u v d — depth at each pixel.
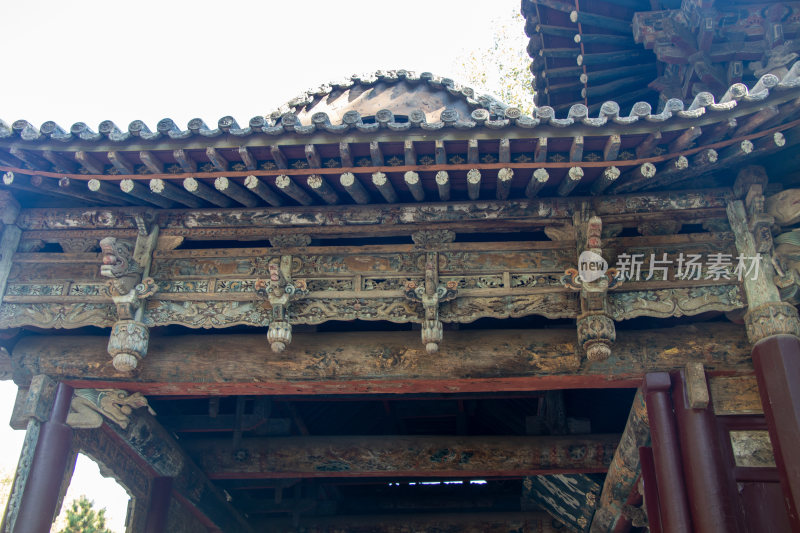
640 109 8.37
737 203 9.56
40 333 10.84
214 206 10.30
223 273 10.04
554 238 9.88
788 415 8.22
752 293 9.10
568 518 14.62
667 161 9.01
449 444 13.18
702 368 9.29
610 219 9.77
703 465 8.77
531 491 15.08
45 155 9.21
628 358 9.48
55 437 10.02
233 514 15.37
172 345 10.20
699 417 9.08
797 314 8.87
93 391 10.37
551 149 8.88
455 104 14.02
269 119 13.91
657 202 9.70
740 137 8.77
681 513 8.69
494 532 16.19
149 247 10.19
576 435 13.12
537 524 16.12
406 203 9.97
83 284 10.17
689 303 9.34
